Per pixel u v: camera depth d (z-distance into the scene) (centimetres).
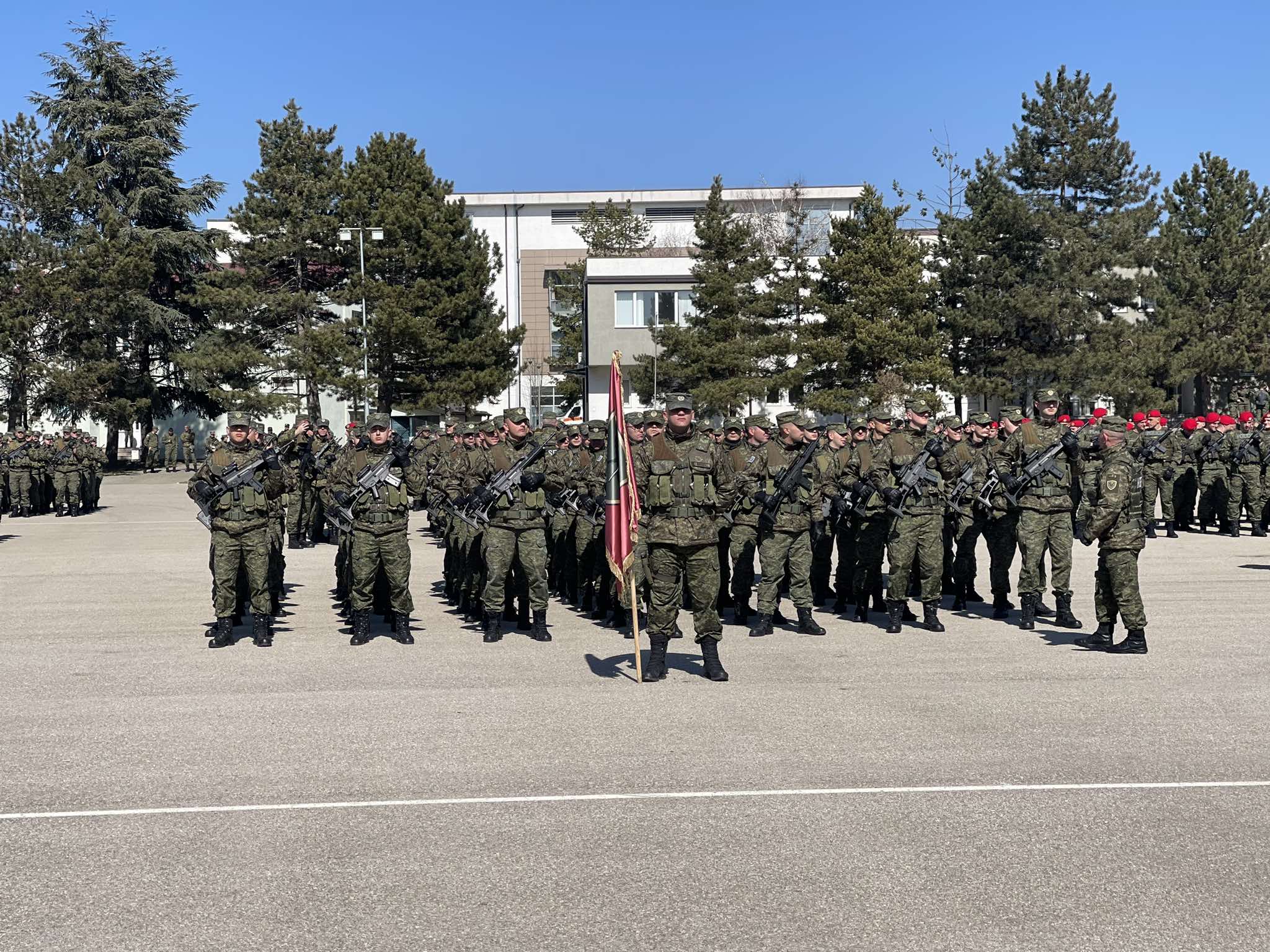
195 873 532
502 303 7488
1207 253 4744
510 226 7500
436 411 4756
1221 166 4844
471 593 1245
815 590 1355
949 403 4953
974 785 648
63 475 2970
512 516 1115
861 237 4122
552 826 589
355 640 1114
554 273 7150
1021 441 1191
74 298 4728
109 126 5322
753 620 1230
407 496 1116
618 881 517
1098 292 4194
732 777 664
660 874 525
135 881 522
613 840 568
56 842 572
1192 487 2184
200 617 1298
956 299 4356
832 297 4216
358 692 899
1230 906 486
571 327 6494
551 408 6675
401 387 4656
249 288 4594
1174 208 4903
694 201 7656
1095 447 1096
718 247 4422
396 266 4562
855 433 1327
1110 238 4234
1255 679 918
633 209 7344
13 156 5122
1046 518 1173
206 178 5572
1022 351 4175
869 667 977
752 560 1231
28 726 796
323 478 2045
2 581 1638
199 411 5516
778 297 4381
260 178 4666
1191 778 658
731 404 4172
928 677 935
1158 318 4456
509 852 554
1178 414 4709
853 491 1210
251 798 638
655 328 4531
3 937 467
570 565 1362
